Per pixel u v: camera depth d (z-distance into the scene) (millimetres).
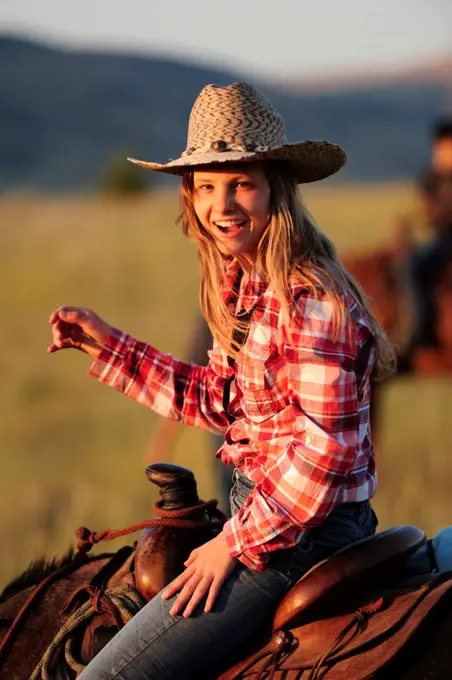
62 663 7059
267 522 6414
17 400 30062
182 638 6512
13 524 17312
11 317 43062
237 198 6805
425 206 18812
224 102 6801
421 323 18312
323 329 6430
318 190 103875
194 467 20984
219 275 7234
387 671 6094
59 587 7742
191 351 14688
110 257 54156
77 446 25125
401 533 6559
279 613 6398
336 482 6305
